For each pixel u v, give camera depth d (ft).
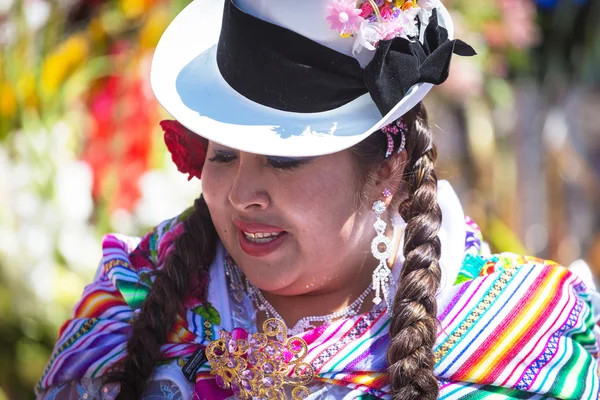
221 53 11.43
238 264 11.76
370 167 11.40
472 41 27.81
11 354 21.39
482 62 28.27
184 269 12.34
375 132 11.32
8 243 21.08
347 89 10.93
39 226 21.52
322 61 10.74
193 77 11.76
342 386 11.62
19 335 21.42
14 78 21.93
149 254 13.39
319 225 11.15
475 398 11.50
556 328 11.85
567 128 33.83
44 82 22.50
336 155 11.09
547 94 32.14
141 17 23.73
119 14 23.45
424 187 11.71
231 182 11.28
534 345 11.62
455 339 11.63
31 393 21.66
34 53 22.65
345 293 12.17
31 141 21.97
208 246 12.63
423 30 11.78
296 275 11.43
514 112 31.24
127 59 23.50
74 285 21.75
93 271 22.13
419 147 11.78
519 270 12.07
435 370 11.59
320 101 10.92
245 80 11.06
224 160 11.35
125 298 12.83
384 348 11.67
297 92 10.87
